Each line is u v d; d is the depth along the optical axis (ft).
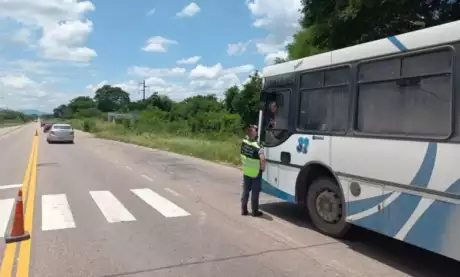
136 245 20.86
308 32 53.62
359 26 42.68
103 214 27.43
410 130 17.69
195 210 29.04
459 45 15.72
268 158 27.99
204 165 58.54
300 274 17.16
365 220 19.84
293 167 25.36
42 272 17.19
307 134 24.14
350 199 20.81
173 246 20.76
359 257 19.38
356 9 39.86
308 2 47.32
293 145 25.38
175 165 58.08
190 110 204.54
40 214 27.17
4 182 40.96
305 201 25.18
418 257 19.43
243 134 124.47
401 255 19.70
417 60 17.54
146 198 33.19
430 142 16.53
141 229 23.89
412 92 17.71
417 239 17.01
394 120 18.52
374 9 40.04
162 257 19.11
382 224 18.80
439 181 16.10
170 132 151.74
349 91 21.24
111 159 65.31
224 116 144.97
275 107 27.55
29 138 134.62
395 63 18.65
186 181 43.09
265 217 27.04
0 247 20.36
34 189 36.78
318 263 18.51
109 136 141.49
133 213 27.84
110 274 17.03
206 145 84.99
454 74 15.85
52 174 46.80
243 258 19.06
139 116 206.80
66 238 21.94
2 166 54.60
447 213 15.75
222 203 31.63
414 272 17.56
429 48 16.92
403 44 18.13
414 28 41.42
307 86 24.57
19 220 21.79
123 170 51.49
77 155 71.67
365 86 20.29
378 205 19.03
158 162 61.93
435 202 16.25
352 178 20.65
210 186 39.86
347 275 17.12
